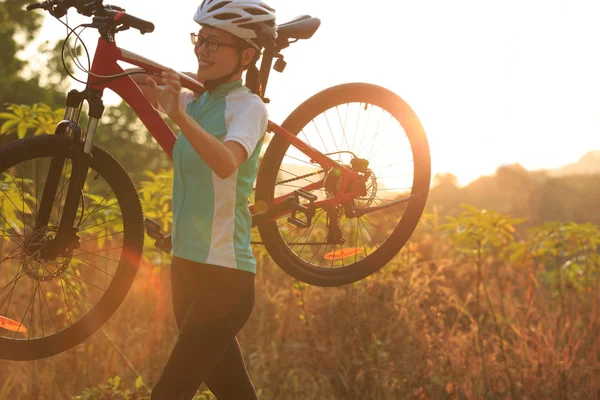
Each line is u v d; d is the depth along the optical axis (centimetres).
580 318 472
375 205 317
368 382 416
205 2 238
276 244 302
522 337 462
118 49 242
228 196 229
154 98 263
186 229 232
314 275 309
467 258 559
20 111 409
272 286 510
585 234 490
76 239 247
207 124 231
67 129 244
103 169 252
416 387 412
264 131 233
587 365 428
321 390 417
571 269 528
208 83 237
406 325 452
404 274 478
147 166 2252
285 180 305
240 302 234
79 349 445
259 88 259
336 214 307
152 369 425
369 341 443
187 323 229
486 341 455
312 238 404
